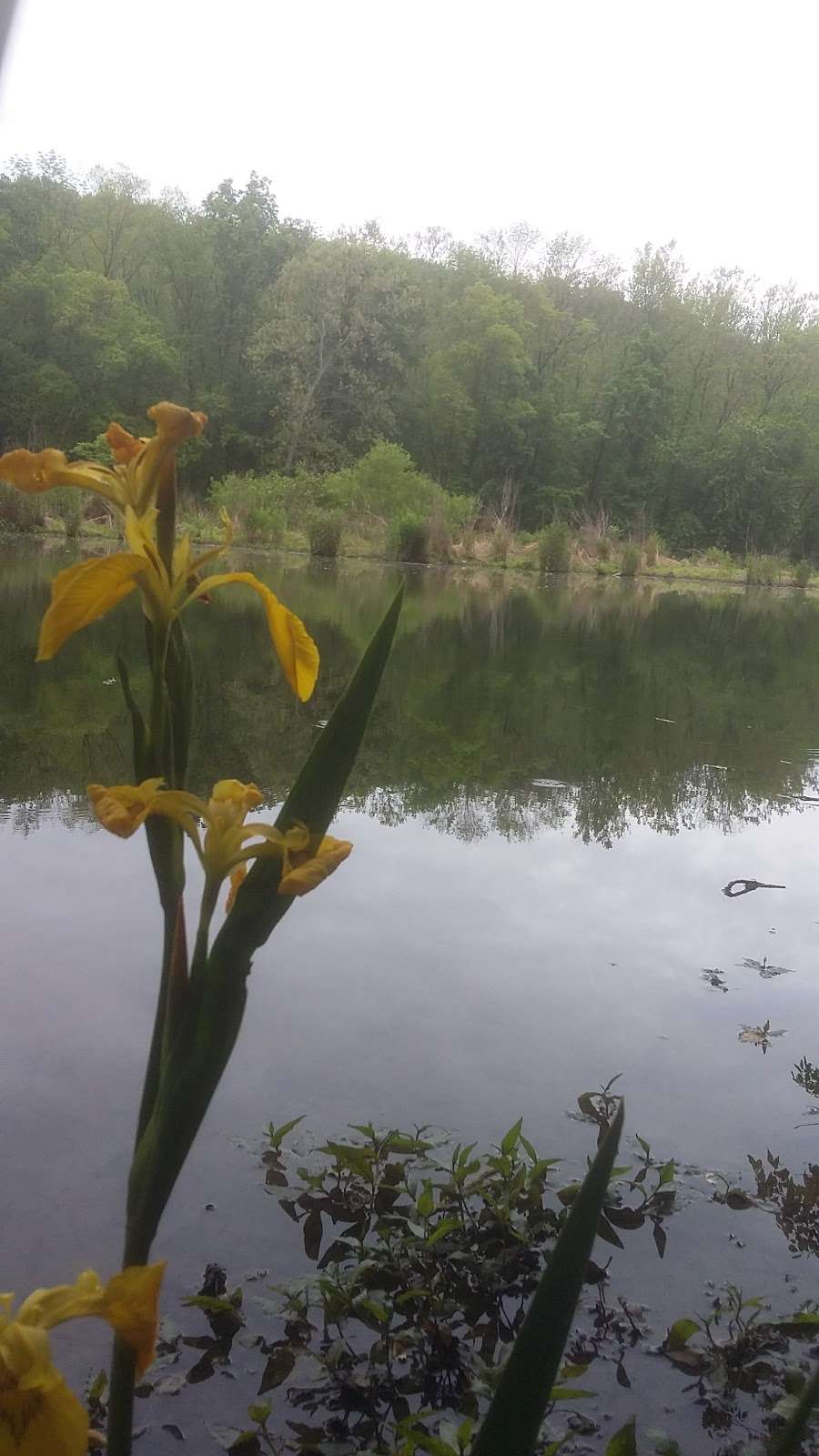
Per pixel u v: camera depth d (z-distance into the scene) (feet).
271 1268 6.51
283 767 16.94
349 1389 5.62
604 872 14.25
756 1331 6.22
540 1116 8.37
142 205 152.46
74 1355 5.74
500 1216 7.06
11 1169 6.96
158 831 3.25
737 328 175.52
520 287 163.12
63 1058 8.42
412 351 145.28
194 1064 3.04
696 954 11.69
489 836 15.49
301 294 136.98
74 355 124.16
